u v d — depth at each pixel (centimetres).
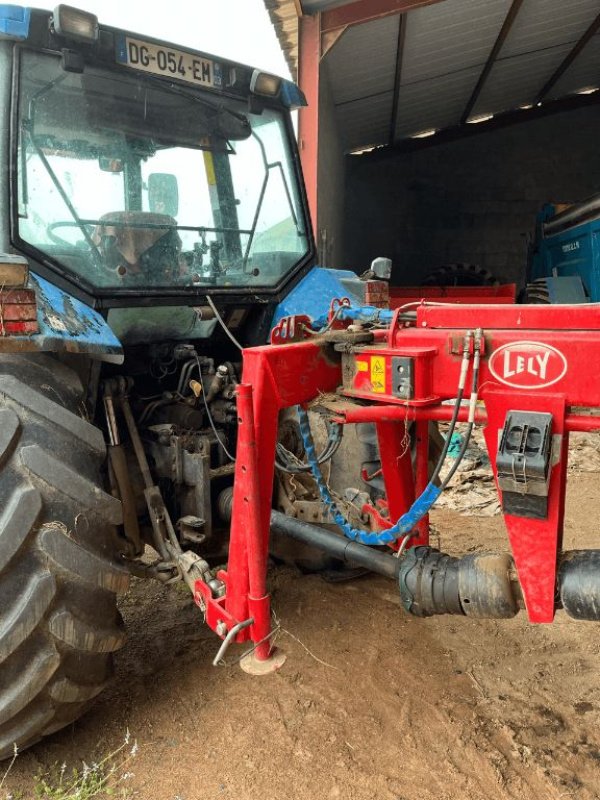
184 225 264
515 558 168
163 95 259
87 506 187
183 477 256
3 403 181
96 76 240
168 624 282
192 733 216
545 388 163
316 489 286
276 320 291
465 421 179
